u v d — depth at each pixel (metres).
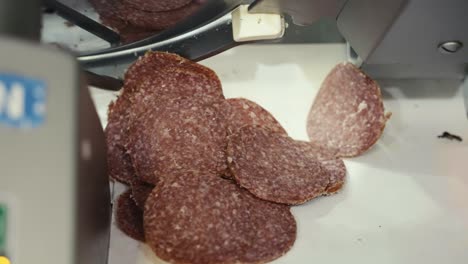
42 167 0.18
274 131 0.30
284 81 0.32
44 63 0.19
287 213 0.29
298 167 0.29
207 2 0.29
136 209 0.29
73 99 0.19
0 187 0.18
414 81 0.33
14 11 0.20
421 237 0.29
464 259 0.29
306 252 0.29
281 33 0.30
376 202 0.30
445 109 0.32
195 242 0.27
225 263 0.27
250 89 0.32
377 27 0.27
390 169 0.31
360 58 0.30
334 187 0.29
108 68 0.31
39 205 0.18
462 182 0.31
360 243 0.29
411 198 0.30
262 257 0.28
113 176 0.29
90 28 0.31
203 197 0.28
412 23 0.26
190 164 0.29
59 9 0.30
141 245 0.28
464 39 0.27
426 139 0.32
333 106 0.31
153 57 0.30
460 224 0.30
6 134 0.18
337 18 0.29
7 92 0.18
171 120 0.29
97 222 0.24
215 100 0.30
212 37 0.31
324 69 0.33
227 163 0.29
